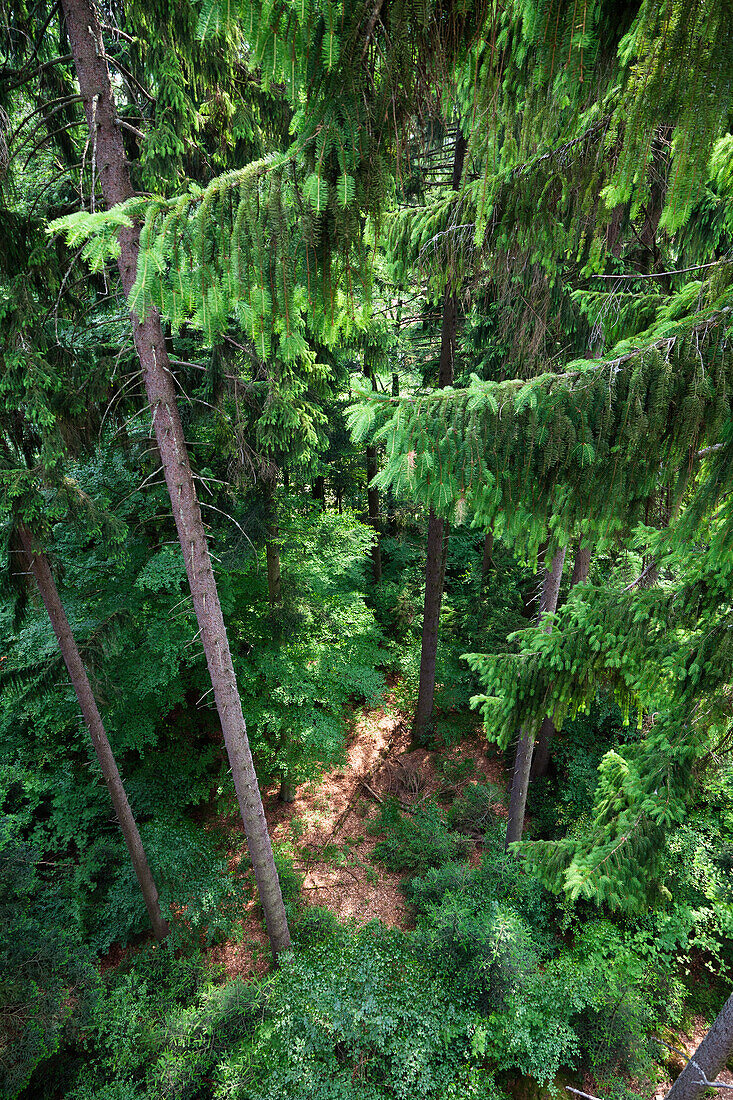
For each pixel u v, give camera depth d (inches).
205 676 391.2
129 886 322.3
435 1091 237.9
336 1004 262.2
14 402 204.1
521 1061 248.4
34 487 222.5
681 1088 197.5
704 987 295.6
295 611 376.5
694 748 151.0
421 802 421.4
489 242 184.1
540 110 81.7
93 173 189.6
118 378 256.1
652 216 199.6
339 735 377.7
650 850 155.2
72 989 266.1
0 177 197.5
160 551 327.9
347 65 64.4
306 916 330.6
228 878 340.2
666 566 164.2
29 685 281.4
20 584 260.1
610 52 82.0
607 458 104.3
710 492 104.6
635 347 105.8
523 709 173.8
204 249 77.3
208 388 277.0
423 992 269.9
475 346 358.0
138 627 341.1
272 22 61.3
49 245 203.8
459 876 332.8
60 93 227.9
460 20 65.2
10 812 352.2
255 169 73.5
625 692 164.7
